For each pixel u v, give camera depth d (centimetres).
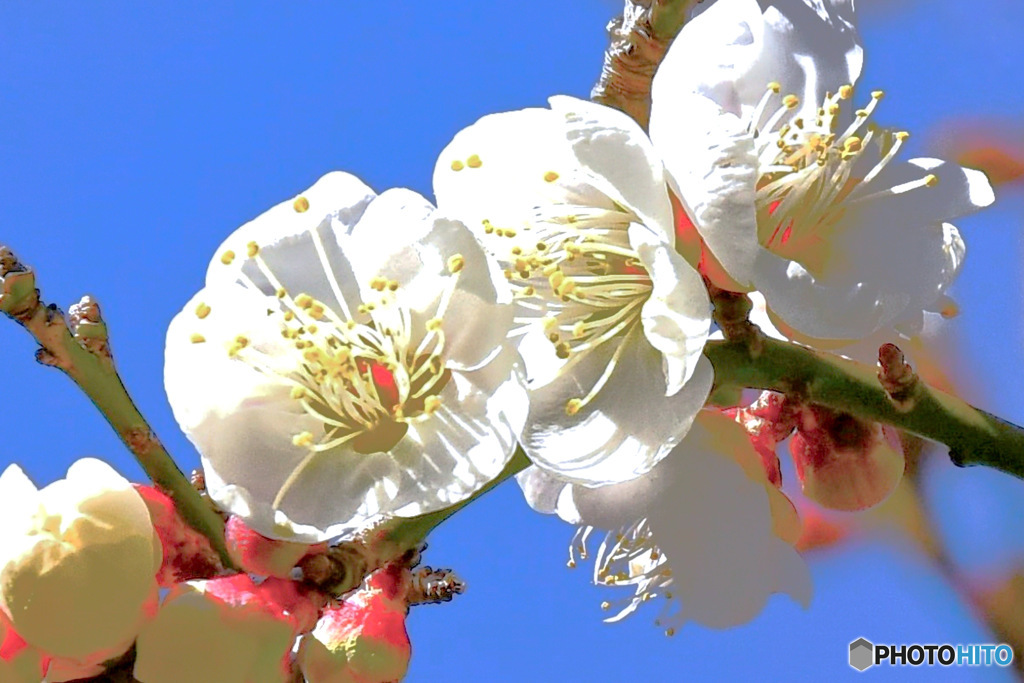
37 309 20
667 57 20
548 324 20
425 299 20
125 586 19
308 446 20
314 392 20
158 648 19
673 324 20
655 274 20
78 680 20
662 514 20
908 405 20
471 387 20
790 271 20
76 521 19
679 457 20
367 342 20
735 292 20
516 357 20
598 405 20
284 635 19
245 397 20
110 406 20
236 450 20
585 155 20
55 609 19
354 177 20
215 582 20
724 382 20
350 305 20
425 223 20
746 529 20
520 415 20
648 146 20
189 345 20
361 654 20
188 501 20
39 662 20
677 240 20
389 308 20
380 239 20
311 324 20
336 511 20
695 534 20
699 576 20
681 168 20
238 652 19
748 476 20
